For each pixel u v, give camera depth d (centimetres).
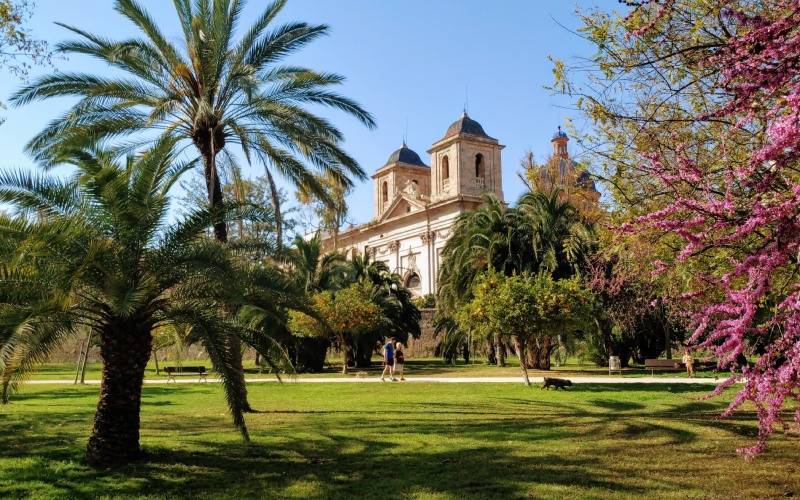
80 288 1005
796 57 443
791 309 484
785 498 733
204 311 1084
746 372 494
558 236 2898
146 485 851
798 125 429
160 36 1599
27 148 1599
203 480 877
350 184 1783
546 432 1224
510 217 3130
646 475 858
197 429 1329
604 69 684
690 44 670
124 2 1553
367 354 3888
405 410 1605
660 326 3312
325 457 1021
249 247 1185
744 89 464
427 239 6334
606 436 1167
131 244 1012
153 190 1097
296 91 1689
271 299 1159
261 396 2012
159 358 4959
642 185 757
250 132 1700
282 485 842
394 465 951
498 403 1722
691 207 487
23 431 1331
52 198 1007
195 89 1644
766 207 454
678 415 1432
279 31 1625
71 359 5334
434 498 760
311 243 3784
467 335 3544
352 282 3859
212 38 1586
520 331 2144
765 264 451
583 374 2881
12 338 862
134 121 1644
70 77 1546
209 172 1645
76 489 830
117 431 1004
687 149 748
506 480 840
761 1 643
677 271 742
